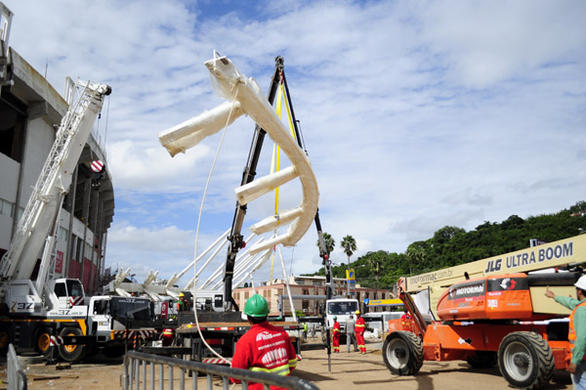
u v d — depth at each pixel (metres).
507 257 10.84
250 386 3.53
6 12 20.55
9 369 6.72
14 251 19.91
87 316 18.12
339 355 18.22
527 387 8.73
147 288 42.22
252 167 14.52
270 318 14.98
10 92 27.58
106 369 15.36
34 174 30.14
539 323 9.83
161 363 4.75
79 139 20.38
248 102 7.30
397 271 104.25
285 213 10.80
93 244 47.75
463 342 11.23
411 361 11.37
